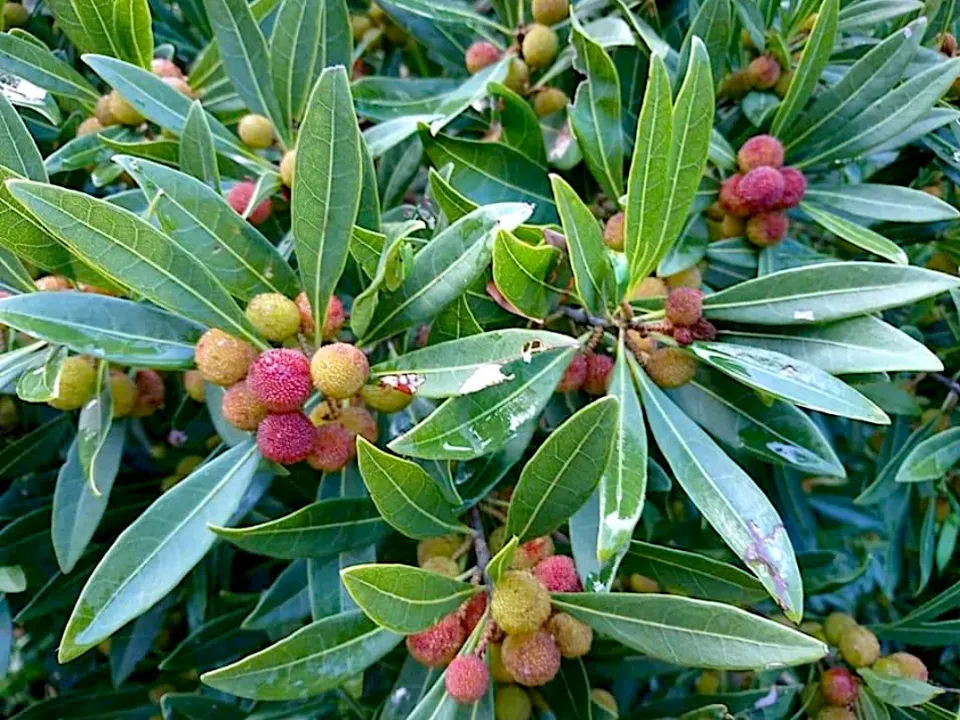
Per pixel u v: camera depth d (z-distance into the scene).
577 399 0.31
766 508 0.21
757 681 0.41
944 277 0.22
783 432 0.27
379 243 0.23
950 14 0.34
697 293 0.24
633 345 0.24
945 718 0.31
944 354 0.37
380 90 0.35
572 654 0.22
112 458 0.28
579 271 0.22
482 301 0.27
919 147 0.35
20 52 0.31
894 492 0.40
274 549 0.23
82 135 0.32
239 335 0.22
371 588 0.19
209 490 0.22
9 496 0.37
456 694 0.21
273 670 0.21
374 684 0.34
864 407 0.21
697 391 0.28
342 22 0.32
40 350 0.24
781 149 0.30
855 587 0.50
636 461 0.21
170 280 0.21
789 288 0.23
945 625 0.34
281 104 0.31
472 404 0.21
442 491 0.24
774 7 0.32
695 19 0.30
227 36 0.31
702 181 0.30
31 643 0.43
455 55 0.38
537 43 0.34
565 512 0.22
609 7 0.35
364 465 0.21
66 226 0.19
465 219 0.22
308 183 0.21
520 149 0.31
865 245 0.28
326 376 0.21
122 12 0.29
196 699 0.33
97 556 0.35
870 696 0.33
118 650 0.37
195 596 0.37
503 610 0.21
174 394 0.37
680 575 0.25
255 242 0.23
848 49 0.34
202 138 0.26
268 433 0.21
